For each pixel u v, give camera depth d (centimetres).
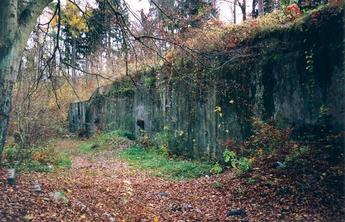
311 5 1058
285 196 743
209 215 720
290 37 962
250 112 1073
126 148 1680
